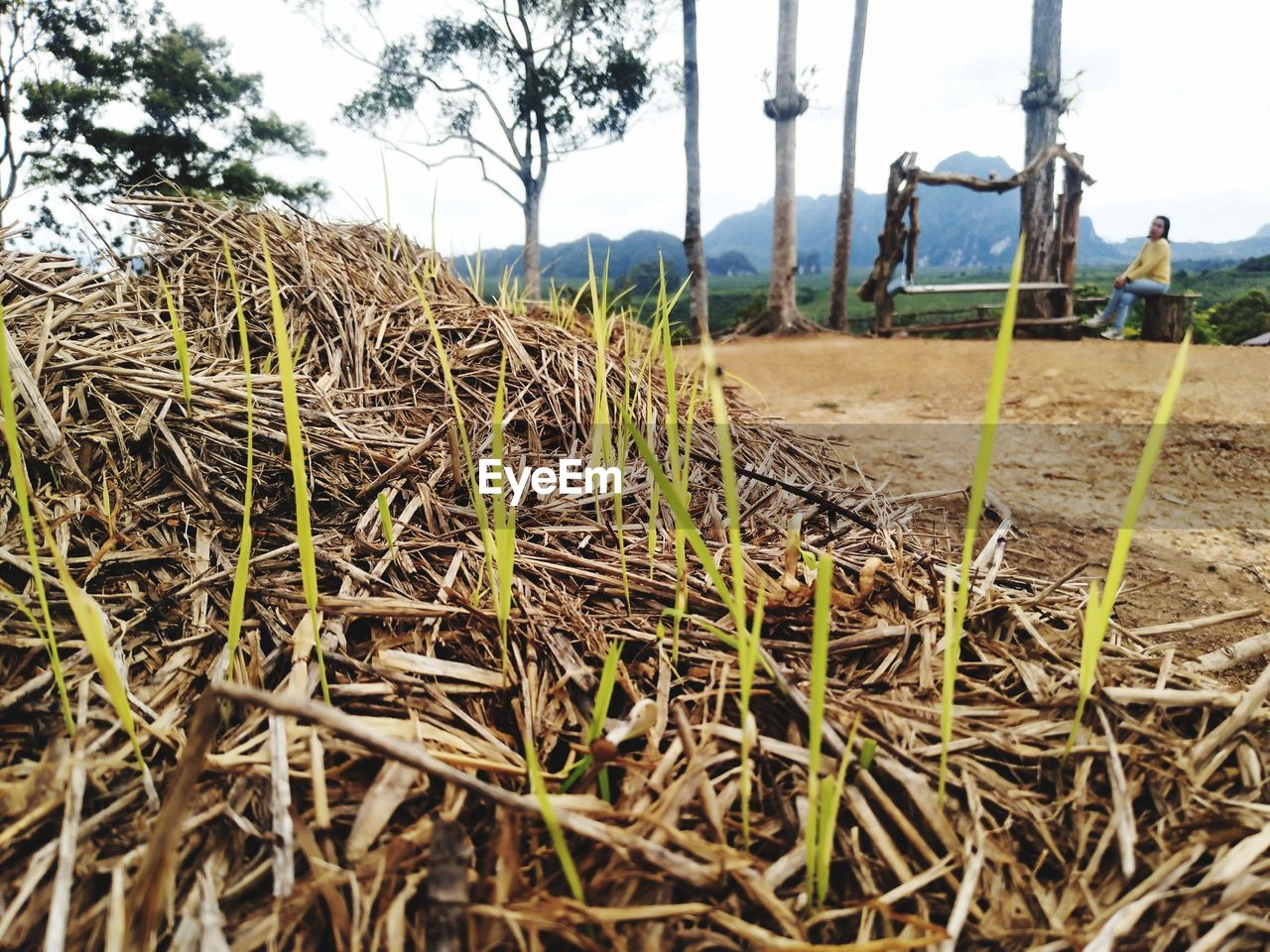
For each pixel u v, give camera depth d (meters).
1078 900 0.80
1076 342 7.52
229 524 1.34
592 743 0.85
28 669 0.99
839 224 11.33
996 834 0.87
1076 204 9.14
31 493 1.27
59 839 0.75
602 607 1.27
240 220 2.46
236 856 0.77
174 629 1.10
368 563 1.30
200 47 17.11
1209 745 0.96
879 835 0.84
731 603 0.85
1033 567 2.18
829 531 1.72
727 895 0.77
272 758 0.84
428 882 0.70
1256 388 4.70
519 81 13.72
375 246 2.84
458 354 2.16
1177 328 7.87
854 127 11.05
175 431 1.46
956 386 5.30
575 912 0.71
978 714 1.04
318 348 2.04
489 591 1.26
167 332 1.83
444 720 0.99
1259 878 0.77
